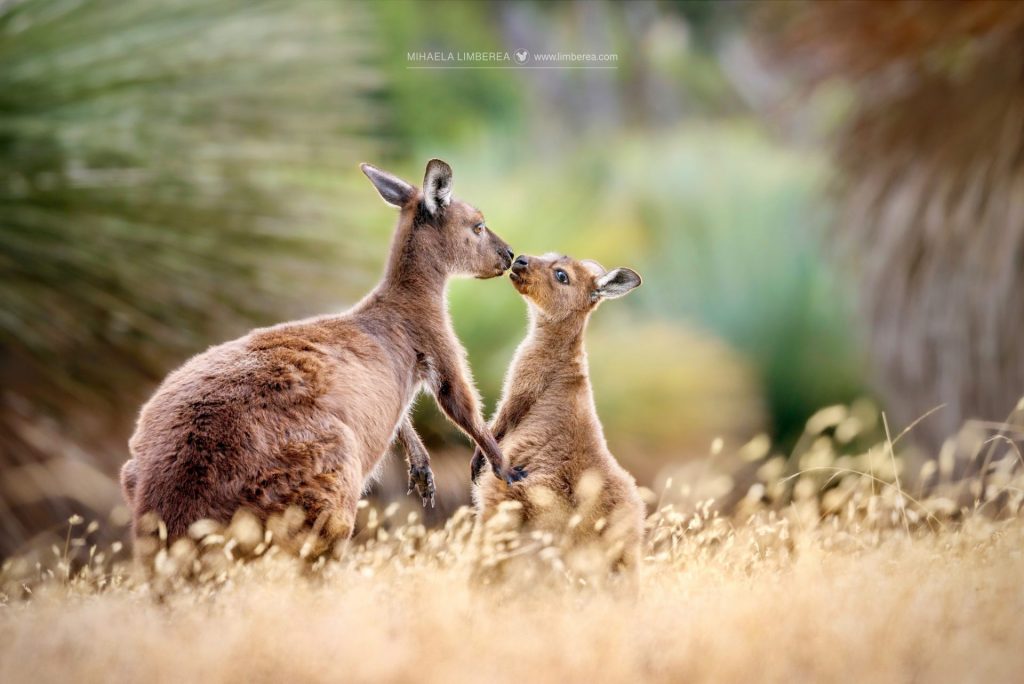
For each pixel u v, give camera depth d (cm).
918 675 550
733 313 2381
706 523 836
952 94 1622
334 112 1545
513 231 1848
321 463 665
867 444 1969
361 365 741
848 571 679
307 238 1445
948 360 1672
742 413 1900
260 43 1462
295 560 634
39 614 625
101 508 1295
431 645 571
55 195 1302
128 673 545
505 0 3388
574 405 781
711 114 3547
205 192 1385
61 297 1302
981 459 1522
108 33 1379
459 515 754
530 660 555
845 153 1775
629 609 640
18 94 1307
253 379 680
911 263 1686
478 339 1517
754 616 608
